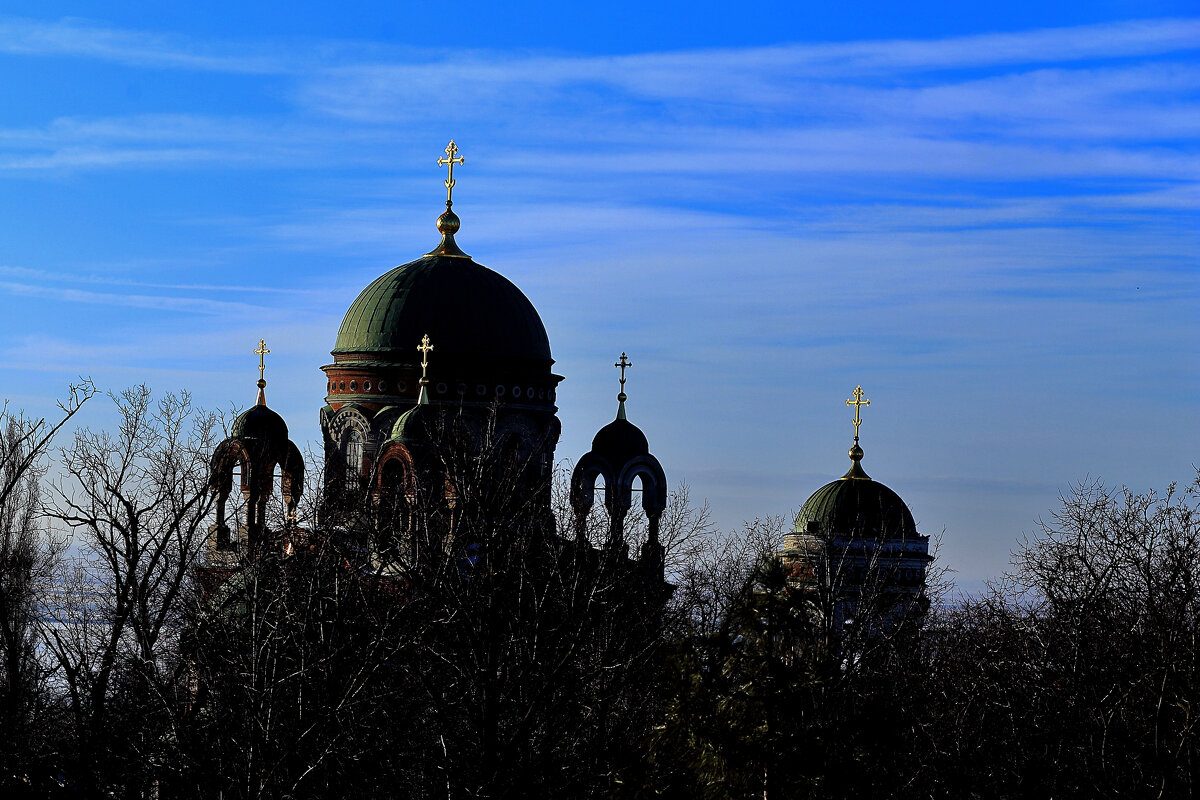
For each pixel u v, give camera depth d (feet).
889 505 302.45
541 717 160.66
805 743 126.11
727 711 128.98
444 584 165.78
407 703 159.84
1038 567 184.34
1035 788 155.02
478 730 156.56
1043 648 173.17
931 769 157.69
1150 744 166.61
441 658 158.10
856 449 313.12
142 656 160.56
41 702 173.06
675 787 129.59
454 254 297.53
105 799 154.81
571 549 192.95
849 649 168.76
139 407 188.75
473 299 287.07
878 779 129.59
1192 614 176.76
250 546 177.17
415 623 163.84
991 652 183.21
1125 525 178.91
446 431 246.68
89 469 182.70
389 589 183.32
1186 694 158.20
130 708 156.04
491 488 187.42
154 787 166.20
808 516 305.12
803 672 130.41
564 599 174.40
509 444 282.36
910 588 290.35
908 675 177.27
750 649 131.44
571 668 166.20
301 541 190.19
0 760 160.35
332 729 148.25
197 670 160.86
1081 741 163.63
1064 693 166.61
